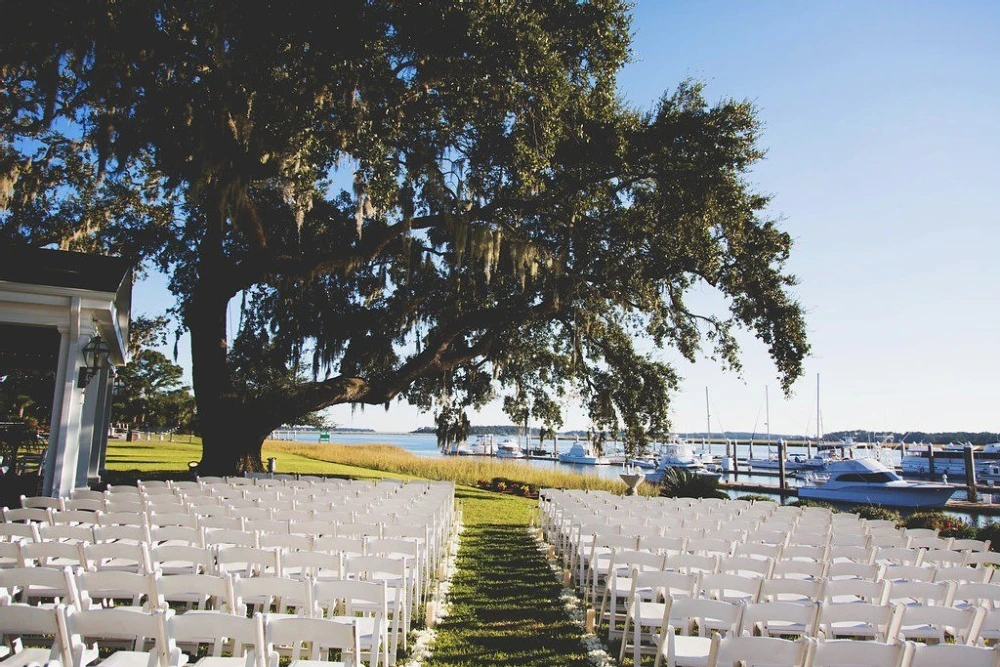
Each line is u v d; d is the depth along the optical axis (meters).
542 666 5.20
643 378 20.22
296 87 12.13
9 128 14.00
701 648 4.61
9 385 21.73
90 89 12.26
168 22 12.55
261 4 11.17
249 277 15.24
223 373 15.58
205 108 11.99
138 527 5.66
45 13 11.01
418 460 33.19
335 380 16.41
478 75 12.58
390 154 14.17
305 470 22.28
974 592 4.95
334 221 17.53
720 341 19.31
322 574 6.00
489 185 15.60
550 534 10.55
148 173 17.77
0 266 9.81
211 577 4.07
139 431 53.25
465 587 7.64
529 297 17.56
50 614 3.30
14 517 6.29
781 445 39.75
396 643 5.02
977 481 47.62
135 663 3.77
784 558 6.46
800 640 3.50
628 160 15.50
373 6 11.92
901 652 3.40
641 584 4.93
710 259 16.73
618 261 16.73
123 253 18.83
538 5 13.64
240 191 12.59
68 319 9.74
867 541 7.42
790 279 17.30
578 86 14.65
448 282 18.47
